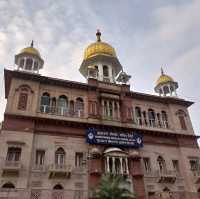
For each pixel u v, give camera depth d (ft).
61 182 76.33
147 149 96.58
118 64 136.67
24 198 68.28
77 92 100.89
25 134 79.92
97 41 146.92
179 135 105.70
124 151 90.48
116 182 69.46
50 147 82.28
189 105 119.24
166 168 95.35
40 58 103.45
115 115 100.94
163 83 123.75
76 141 87.04
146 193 84.89
